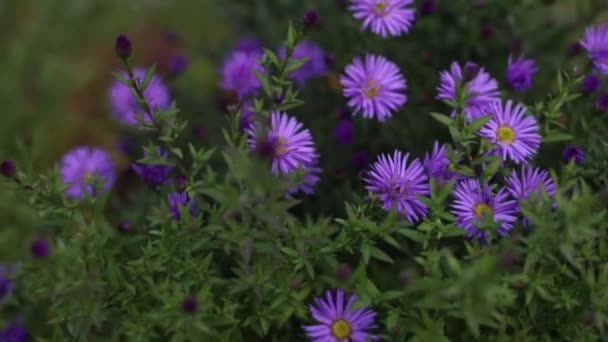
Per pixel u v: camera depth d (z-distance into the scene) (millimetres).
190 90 586
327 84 528
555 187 415
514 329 419
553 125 462
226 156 396
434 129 492
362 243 414
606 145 439
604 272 406
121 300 421
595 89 450
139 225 475
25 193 428
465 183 421
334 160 493
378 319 423
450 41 519
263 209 391
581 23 530
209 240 423
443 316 396
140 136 541
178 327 396
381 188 423
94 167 518
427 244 414
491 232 408
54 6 662
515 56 516
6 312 445
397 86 459
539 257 400
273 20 574
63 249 399
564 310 417
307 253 416
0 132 592
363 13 464
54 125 608
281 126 427
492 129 432
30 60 636
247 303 425
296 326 441
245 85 499
